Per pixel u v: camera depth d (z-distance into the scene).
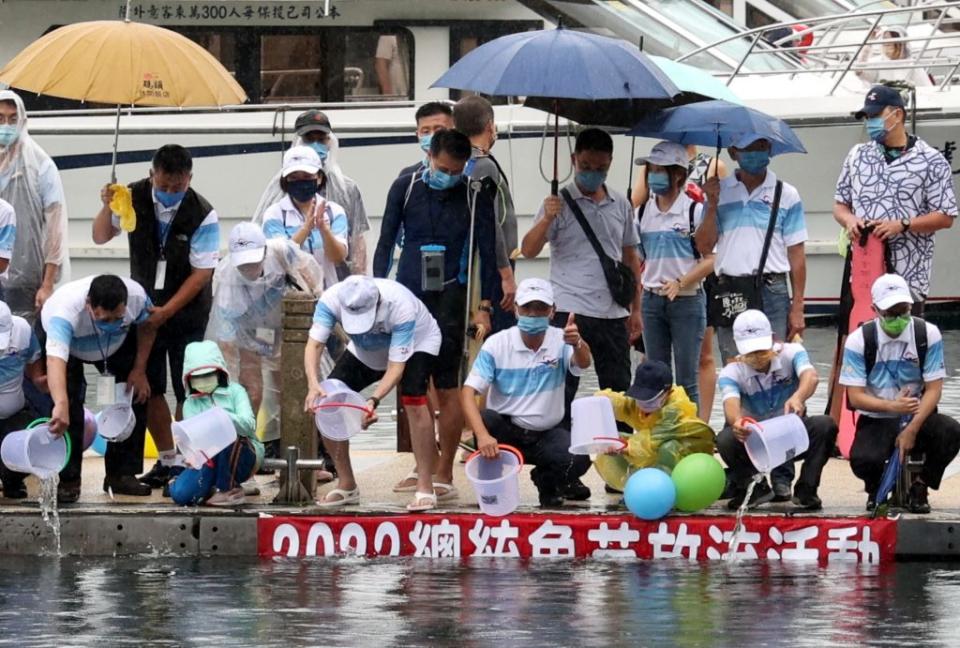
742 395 28.73
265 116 51.94
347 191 33.50
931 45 54.62
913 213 31.31
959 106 52.03
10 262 31.95
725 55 52.03
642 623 23.16
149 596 24.77
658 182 31.22
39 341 29.06
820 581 26.02
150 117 52.59
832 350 52.19
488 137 30.34
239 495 28.73
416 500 28.27
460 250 29.06
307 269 30.50
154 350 30.25
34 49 30.05
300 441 29.09
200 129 52.25
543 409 28.56
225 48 51.41
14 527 27.97
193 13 51.16
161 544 27.95
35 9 50.91
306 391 28.98
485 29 51.22
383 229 29.23
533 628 22.83
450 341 28.94
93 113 52.62
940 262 56.06
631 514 27.91
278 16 51.25
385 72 51.56
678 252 31.41
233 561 27.50
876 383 28.16
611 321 30.58
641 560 27.78
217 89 30.03
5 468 28.97
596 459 29.23
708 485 27.62
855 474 28.59
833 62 53.34
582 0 51.22
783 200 31.41
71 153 52.75
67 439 28.17
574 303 30.42
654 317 31.78
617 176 52.94
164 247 29.91
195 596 24.77
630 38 51.31
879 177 31.45
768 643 22.03
